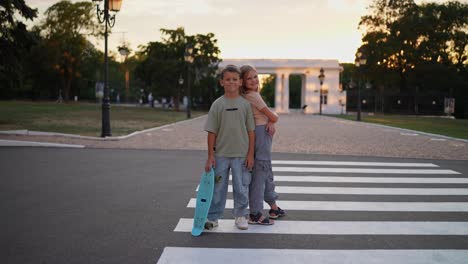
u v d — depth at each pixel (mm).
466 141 15742
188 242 4348
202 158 10469
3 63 18609
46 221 5027
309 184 7508
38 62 55281
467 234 4770
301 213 5566
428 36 54344
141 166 9141
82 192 6586
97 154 10820
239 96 4762
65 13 56188
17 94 62312
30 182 7277
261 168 4938
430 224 5141
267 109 4852
